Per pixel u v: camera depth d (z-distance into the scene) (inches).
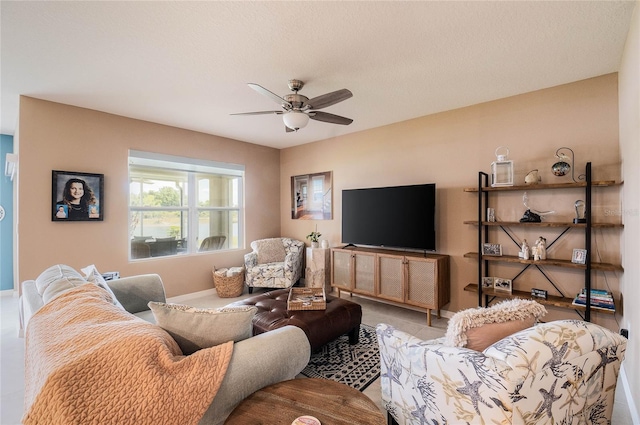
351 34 79.1
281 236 220.7
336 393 47.9
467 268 134.2
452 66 96.8
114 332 45.4
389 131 160.4
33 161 121.7
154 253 162.9
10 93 117.2
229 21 73.5
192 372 44.0
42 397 36.7
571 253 109.3
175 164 167.8
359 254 154.2
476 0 66.5
